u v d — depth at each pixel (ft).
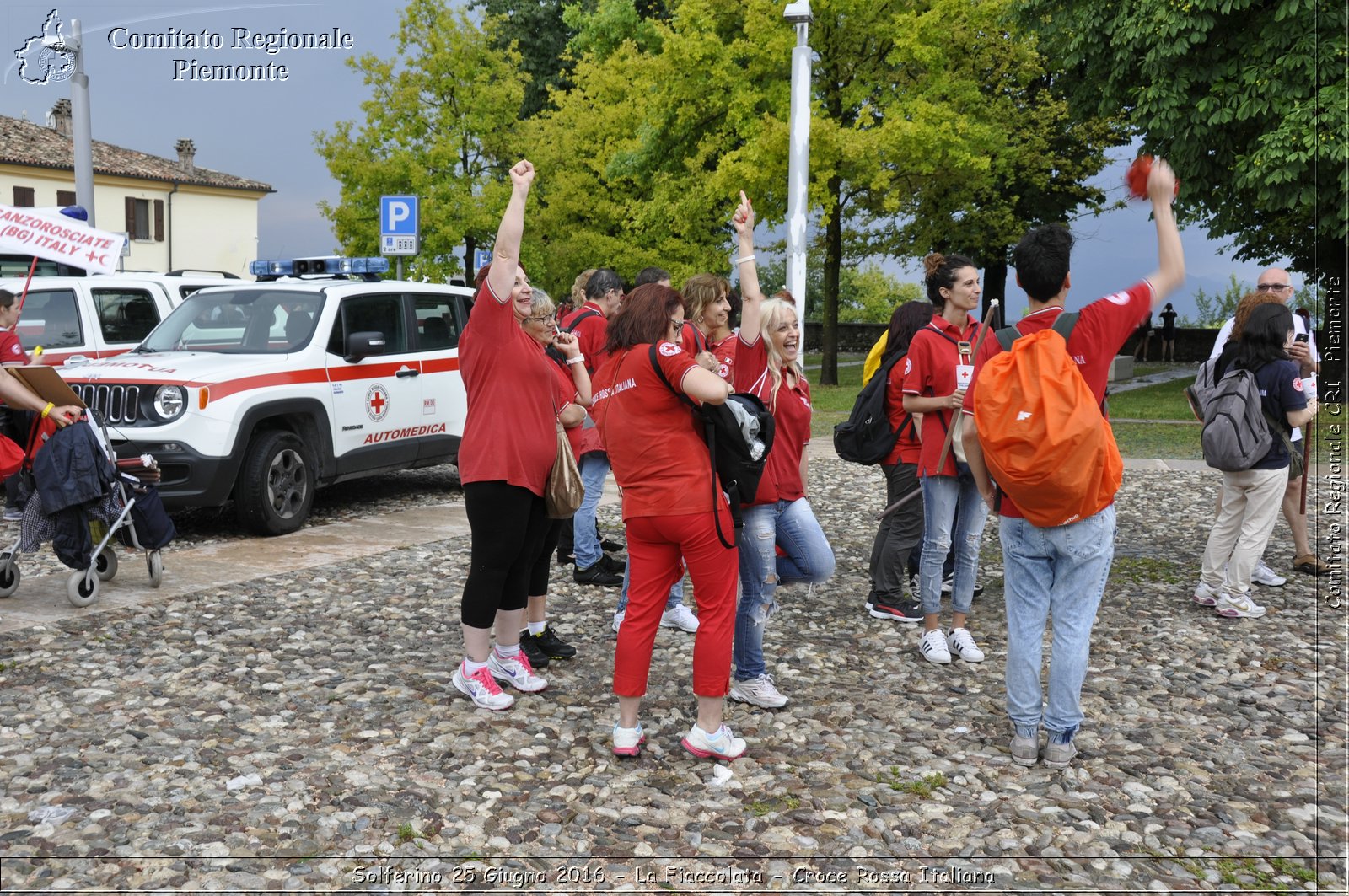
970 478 16.92
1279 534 27.37
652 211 82.69
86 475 19.11
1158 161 12.23
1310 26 50.26
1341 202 50.65
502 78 90.38
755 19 71.36
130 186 118.21
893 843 11.09
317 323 29.27
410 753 13.16
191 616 19.19
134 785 12.05
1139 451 45.24
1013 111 83.51
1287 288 19.62
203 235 126.41
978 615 20.20
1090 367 12.28
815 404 67.41
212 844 10.73
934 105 71.77
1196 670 16.70
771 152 68.80
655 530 12.77
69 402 19.56
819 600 21.13
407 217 46.75
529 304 14.58
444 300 34.01
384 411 30.73
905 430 18.93
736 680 15.16
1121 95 61.11
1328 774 12.82
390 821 11.35
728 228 85.71
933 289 17.07
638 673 13.01
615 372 12.96
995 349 12.99
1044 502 12.00
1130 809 11.90
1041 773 12.87
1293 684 16.08
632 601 13.15
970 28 79.00
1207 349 106.42
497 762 12.96
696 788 12.35
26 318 32.76
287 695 15.19
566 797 12.05
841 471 40.16
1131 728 14.30
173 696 14.99
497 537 14.53
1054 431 11.60
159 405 25.67
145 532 20.65
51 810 11.36
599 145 95.09
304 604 20.30
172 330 30.50
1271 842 11.14
